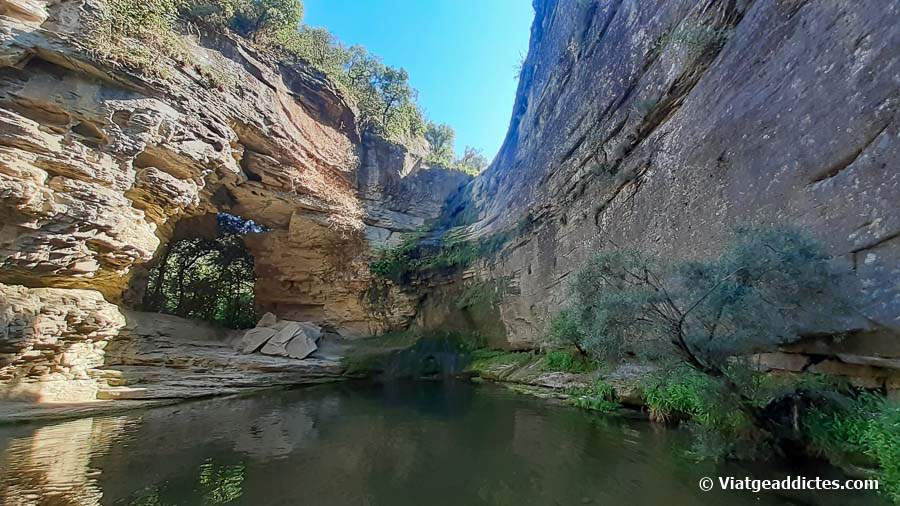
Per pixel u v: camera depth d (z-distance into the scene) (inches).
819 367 231.3
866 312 193.8
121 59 550.9
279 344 735.7
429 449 283.0
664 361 229.6
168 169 625.0
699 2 381.1
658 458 239.8
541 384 507.2
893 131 195.3
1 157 436.8
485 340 778.2
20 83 503.2
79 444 299.9
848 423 195.8
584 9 651.5
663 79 418.6
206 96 663.8
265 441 306.8
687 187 356.8
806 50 257.9
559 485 212.8
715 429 245.9
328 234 928.3
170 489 215.0
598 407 374.6
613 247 468.4
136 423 371.2
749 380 216.5
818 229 227.1
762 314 193.9
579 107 613.9
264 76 795.4
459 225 1082.7
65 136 512.4
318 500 202.1
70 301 470.9
